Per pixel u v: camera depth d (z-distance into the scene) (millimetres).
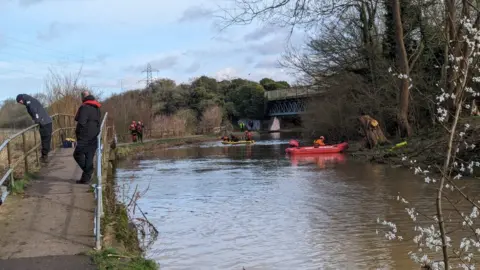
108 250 6027
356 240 9055
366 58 30922
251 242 9180
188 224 10719
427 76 26094
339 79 32719
